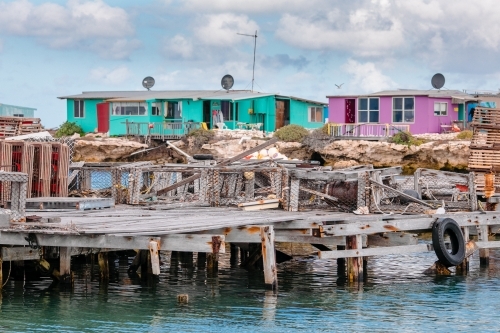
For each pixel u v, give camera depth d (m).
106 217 24.36
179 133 63.97
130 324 19.05
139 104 66.50
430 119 61.53
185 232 20.34
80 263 26.70
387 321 19.67
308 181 29.06
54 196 29.48
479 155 31.78
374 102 62.75
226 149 58.94
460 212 26.39
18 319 19.34
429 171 29.94
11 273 23.48
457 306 21.20
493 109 31.80
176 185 30.77
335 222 23.69
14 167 28.48
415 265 27.20
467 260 25.67
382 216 24.64
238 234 21.64
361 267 23.67
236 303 21.16
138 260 24.89
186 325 19.00
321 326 19.12
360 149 57.12
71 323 19.08
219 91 70.94
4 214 20.94
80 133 67.75
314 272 25.81
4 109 66.25
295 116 69.19
